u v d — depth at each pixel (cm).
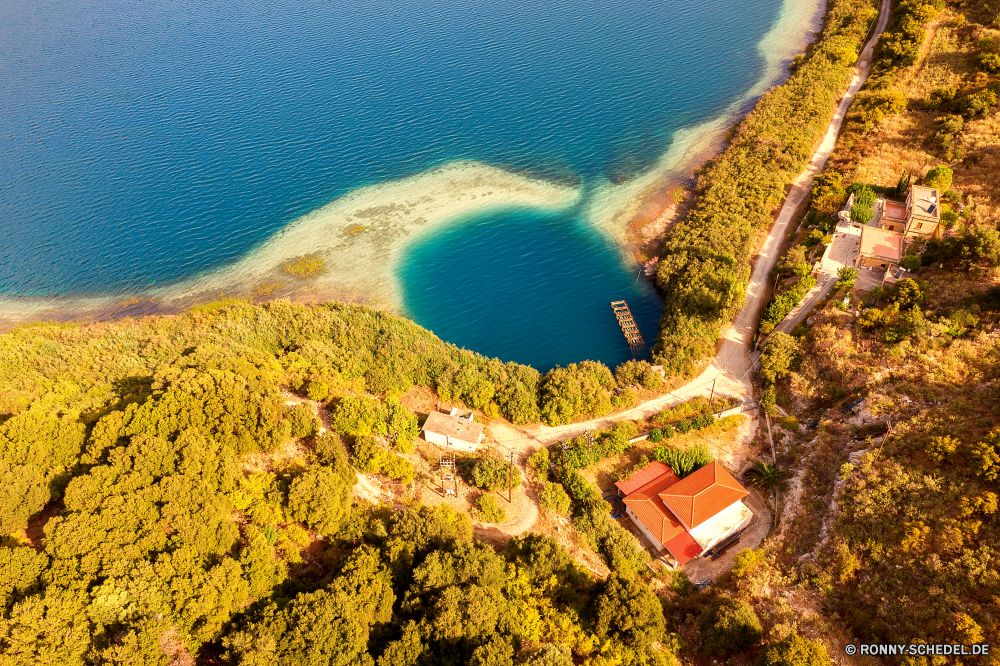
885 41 18088
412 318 13025
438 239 15325
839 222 12312
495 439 9769
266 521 7200
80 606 5484
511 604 6506
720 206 13950
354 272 14512
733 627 6600
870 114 15250
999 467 6788
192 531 6375
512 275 14000
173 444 7325
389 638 6062
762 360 10038
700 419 9456
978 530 6575
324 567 7025
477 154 18600
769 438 9344
